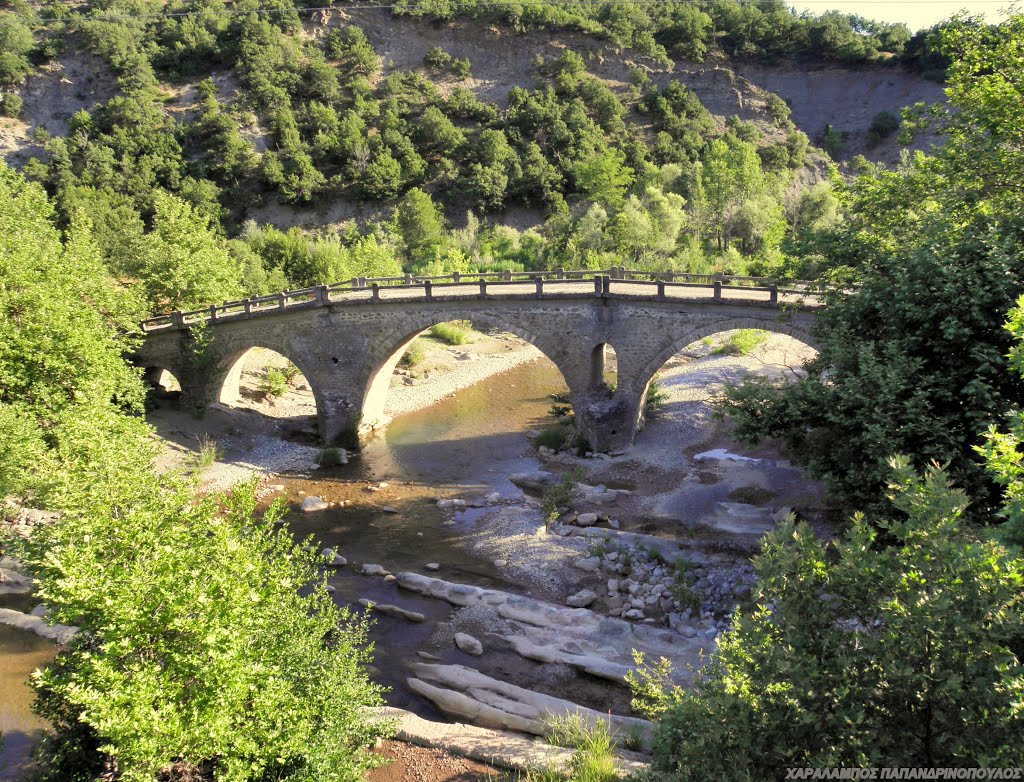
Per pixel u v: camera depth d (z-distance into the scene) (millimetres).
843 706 7137
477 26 105375
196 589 9547
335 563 22734
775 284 27141
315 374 33938
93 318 25859
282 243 60406
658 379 39469
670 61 100438
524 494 28266
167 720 8852
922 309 14070
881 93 96562
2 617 18203
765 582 8086
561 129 85625
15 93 84188
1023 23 19797
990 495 12844
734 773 7172
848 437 15008
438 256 61844
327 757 10430
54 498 12383
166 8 105625
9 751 13133
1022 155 19000
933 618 6543
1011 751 6086
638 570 21359
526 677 16672
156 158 76562
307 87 92312
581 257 59812
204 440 33062
